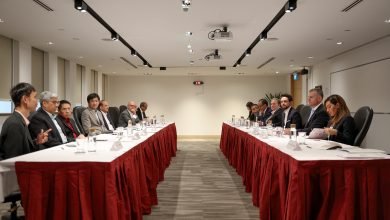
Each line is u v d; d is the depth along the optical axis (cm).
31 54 659
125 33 538
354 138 293
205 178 467
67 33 542
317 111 389
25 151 231
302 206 183
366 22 471
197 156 704
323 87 877
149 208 298
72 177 182
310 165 183
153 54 753
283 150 225
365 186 183
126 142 296
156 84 1275
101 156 203
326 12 421
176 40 593
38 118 293
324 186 183
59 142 302
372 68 623
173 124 717
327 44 637
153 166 357
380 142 601
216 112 1270
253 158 349
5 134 224
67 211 183
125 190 215
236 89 1270
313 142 282
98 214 182
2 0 379
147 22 468
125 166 221
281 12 420
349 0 377
